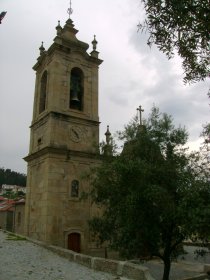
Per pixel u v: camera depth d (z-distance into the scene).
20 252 22.62
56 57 32.78
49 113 30.73
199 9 7.77
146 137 18.50
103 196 18.75
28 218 31.28
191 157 17.78
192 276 21.94
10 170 173.62
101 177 18.75
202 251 18.39
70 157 30.28
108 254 29.50
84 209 29.84
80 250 28.69
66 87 32.66
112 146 19.91
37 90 36.00
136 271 14.41
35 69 37.16
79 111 32.75
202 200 15.51
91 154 31.17
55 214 28.25
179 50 8.63
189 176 16.98
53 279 14.30
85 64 34.88
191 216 14.94
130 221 16.78
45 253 23.20
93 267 17.67
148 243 17.62
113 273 15.87
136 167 16.52
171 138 18.56
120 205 17.28
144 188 16.52
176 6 7.83
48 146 29.19
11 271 15.74
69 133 31.31
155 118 19.23
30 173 32.72
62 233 28.12
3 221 46.94
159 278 22.20
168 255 18.16
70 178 29.86
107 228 18.58
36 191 30.64
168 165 17.50
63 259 21.14
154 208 16.83
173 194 17.27
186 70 9.05
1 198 79.75
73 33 35.06
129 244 17.11
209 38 8.17
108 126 34.47
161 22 8.26
